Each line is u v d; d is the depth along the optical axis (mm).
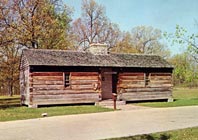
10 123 17359
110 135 13180
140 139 12312
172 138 12430
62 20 45375
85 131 14297
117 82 31078
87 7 57688
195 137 12547
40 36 39562
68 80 28625
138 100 31797
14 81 45562
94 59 30906
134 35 71000
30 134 13562
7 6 37312
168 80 33500
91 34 57812
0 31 35906
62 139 12328
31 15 39500
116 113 22484
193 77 22047
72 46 50312
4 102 36188
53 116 20828
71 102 28547
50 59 28625
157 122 17297
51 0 42875
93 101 29453
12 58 41656
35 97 27250
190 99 35938
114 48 60719
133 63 31984
